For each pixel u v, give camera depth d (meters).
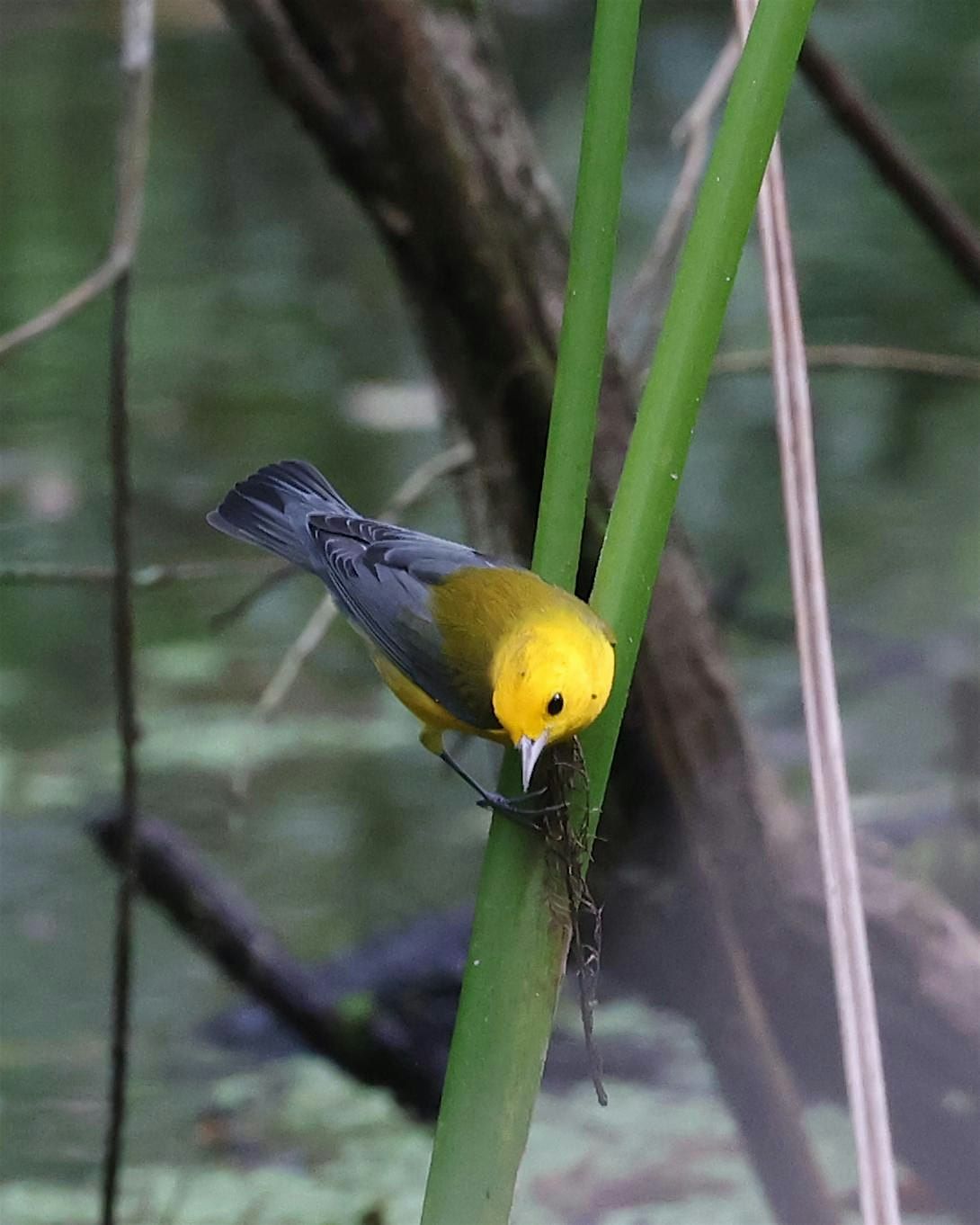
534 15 37.12
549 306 9.05
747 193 4.76
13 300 24.91
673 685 9.00
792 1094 9.20
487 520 10.20
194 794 15.29
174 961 13.43
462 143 8.70
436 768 15.88
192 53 37.00
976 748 14.29
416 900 13.74
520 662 5.96
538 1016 4.69
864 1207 4.53
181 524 19.88
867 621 17.95
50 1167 10.76
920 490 21.12
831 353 11.34
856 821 13.51
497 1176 4.62
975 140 29.81
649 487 4.89
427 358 9.97
